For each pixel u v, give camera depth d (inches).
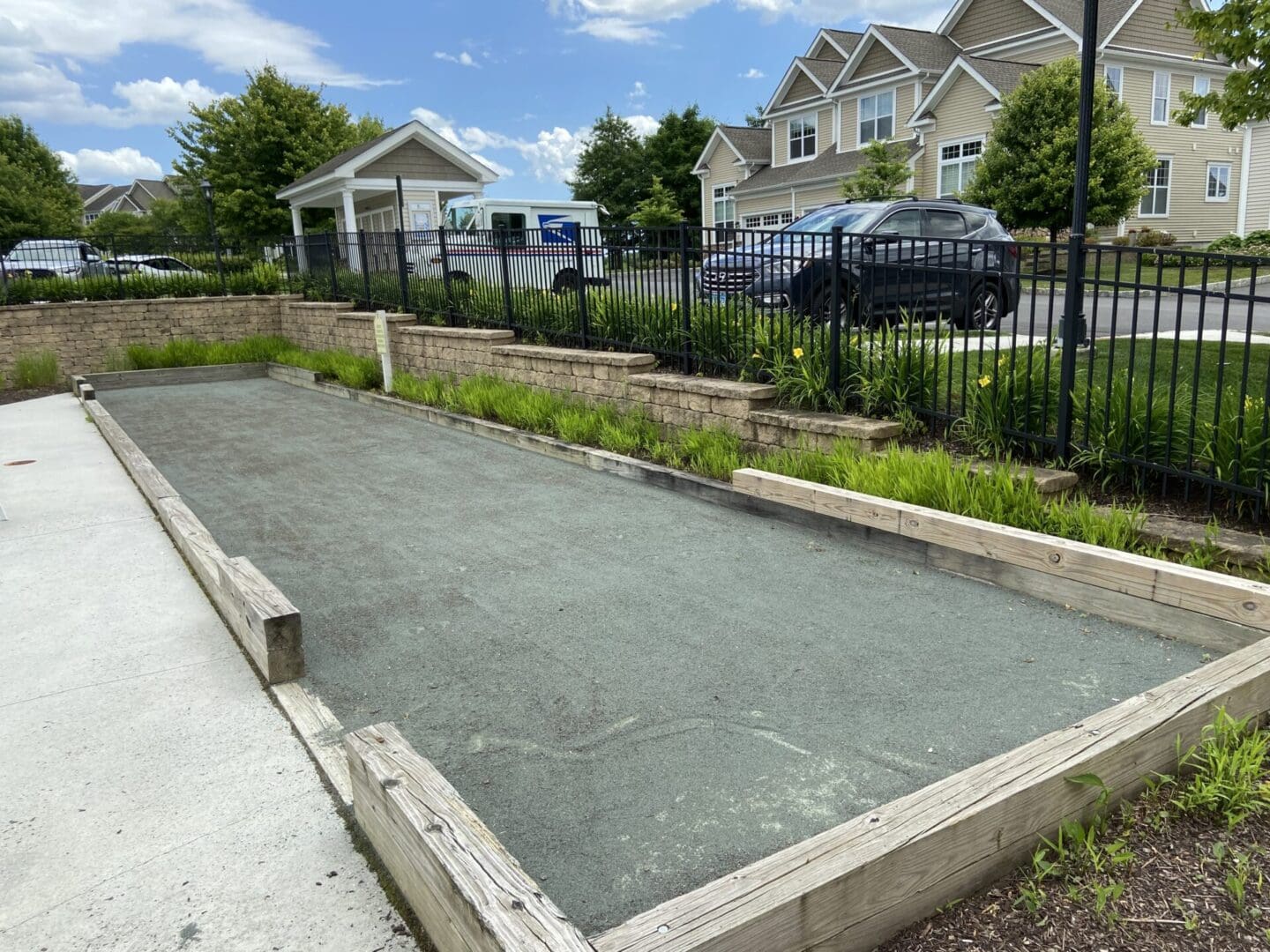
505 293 381.4
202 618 160.6
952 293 208.8
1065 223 854.5
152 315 568.1
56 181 1982.0
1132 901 75.3
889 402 226.2
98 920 83.5
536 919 63.7
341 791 102.7
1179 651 129.0
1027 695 118.7
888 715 115.3
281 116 1347.2
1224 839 82.8
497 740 114.4
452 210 837.8
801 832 92.1
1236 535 151.1
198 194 1371.8
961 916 74.6
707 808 97.3
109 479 278.8
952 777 80.4
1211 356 299.4
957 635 138.6
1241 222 1085.8
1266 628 120.4
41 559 197.3
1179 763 91.7
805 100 1258.6
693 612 153.8
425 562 188.2
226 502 248.4
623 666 134.0
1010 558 154.4
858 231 416.2
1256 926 71.7
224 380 522.3
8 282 544.1
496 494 242.4
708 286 277.4
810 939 67.2
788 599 157.0
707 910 64.0
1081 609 144.7
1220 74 1068.5
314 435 341.4
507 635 148.1
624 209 2220.7
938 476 178.4
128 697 130.0
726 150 1449.3
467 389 358.9
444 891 72.1
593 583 170.7
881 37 1109.7
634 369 289.4
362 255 505.7
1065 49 1016.2
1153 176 1053.2
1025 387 200.8
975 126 1008.9
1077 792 82.6
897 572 167.9
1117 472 182.7
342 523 221.9
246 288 613.0
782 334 253.0
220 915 83.7
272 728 120.0
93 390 445.4
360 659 141.2
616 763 107.3
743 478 211.5
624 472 254.8
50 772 110.0
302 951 78.6
